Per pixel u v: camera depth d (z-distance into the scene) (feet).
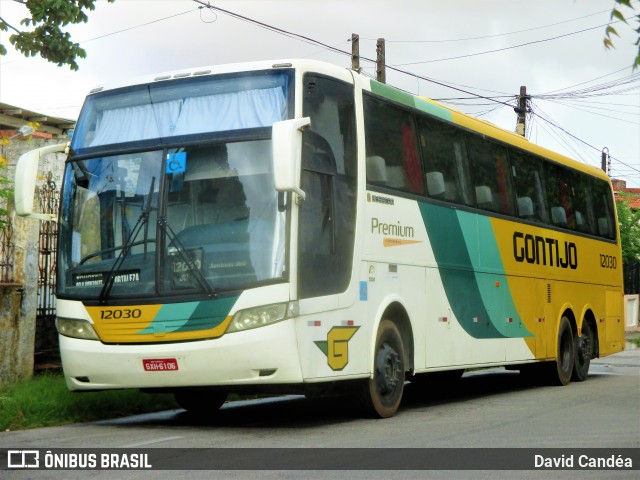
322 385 34.55
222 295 31.94
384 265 37.55
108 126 35.53
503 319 48.83
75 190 35.24
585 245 62.03
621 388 54.75
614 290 67.56
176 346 32.12
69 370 34.12
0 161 48.55
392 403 38.17
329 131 34.65
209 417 39.04
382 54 98.32
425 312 40.86
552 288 55.88
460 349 44.04
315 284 32.96
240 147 33.09
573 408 42.65
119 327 33.04
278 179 30.60
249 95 33.71
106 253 33.83
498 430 34.01
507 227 49.98
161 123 34.47
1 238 45.62
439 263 42.29
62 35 42.60
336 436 32.07
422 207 41.06
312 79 34.14
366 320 35.99
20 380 44.86
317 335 32.94
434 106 43.86
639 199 179.22
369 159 37.09
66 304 34.24
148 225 33.35
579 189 62.39
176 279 32.55
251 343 31.50
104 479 23.98
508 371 73.00
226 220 32.58
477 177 47.16
